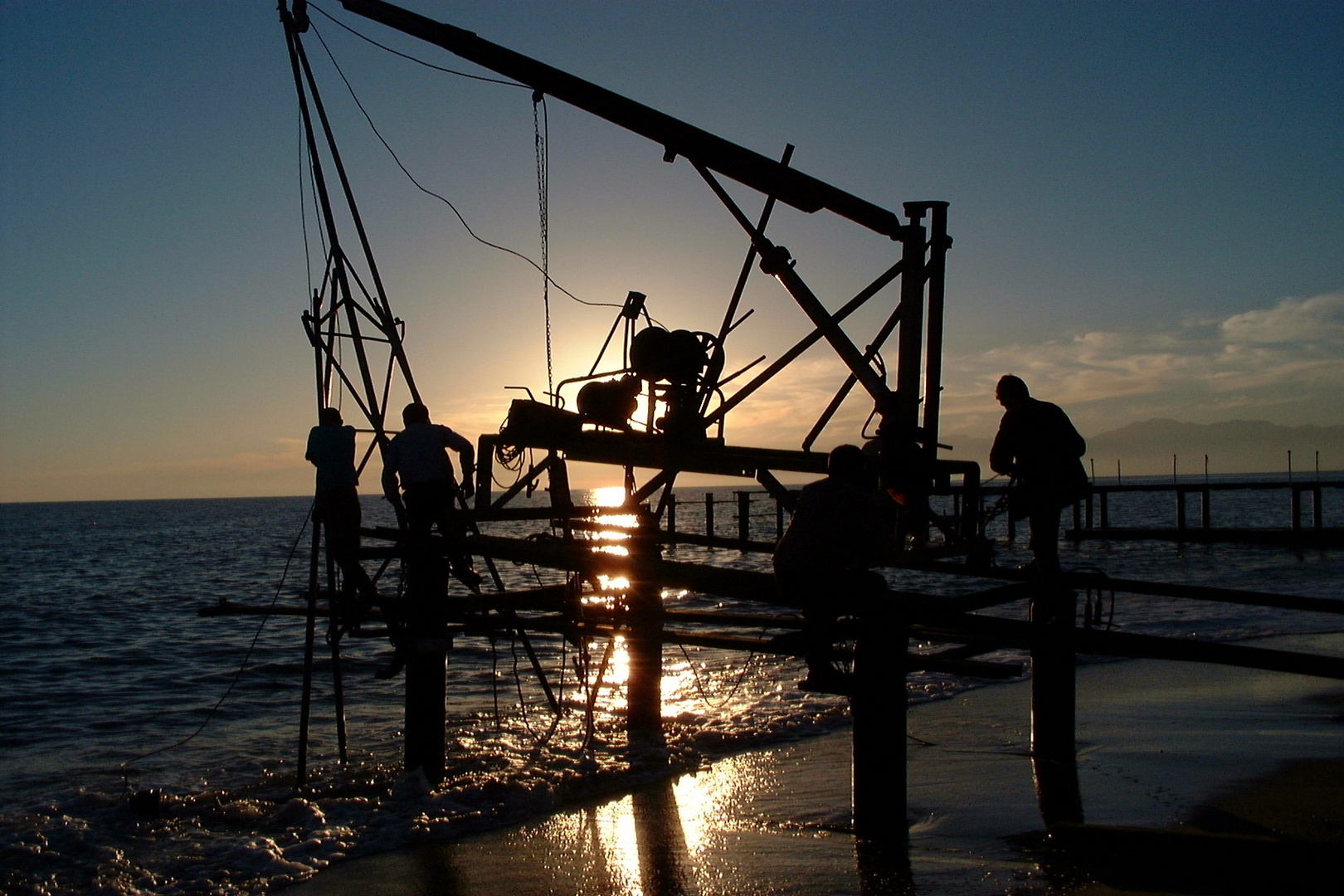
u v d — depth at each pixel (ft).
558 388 34.19
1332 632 60.23
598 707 43.21
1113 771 30.58
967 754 33.35
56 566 164.45
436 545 29.99
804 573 22.89
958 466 34.22
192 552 203.41
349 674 55.52
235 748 39.14
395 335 33.78
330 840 26.63
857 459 23.57
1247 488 148.56
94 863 25.96
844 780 31.30
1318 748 33.04
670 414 34.50
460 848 25.72
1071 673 32.09
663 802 29.30
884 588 23.26
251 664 59.36
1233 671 49.37
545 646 62.39
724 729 38.58
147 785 33.83
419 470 29.89
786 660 54.54
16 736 42.60
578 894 22.48
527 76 33.58
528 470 33.76
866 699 24.63
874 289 35.19
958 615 23.49
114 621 85.66
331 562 32.22
